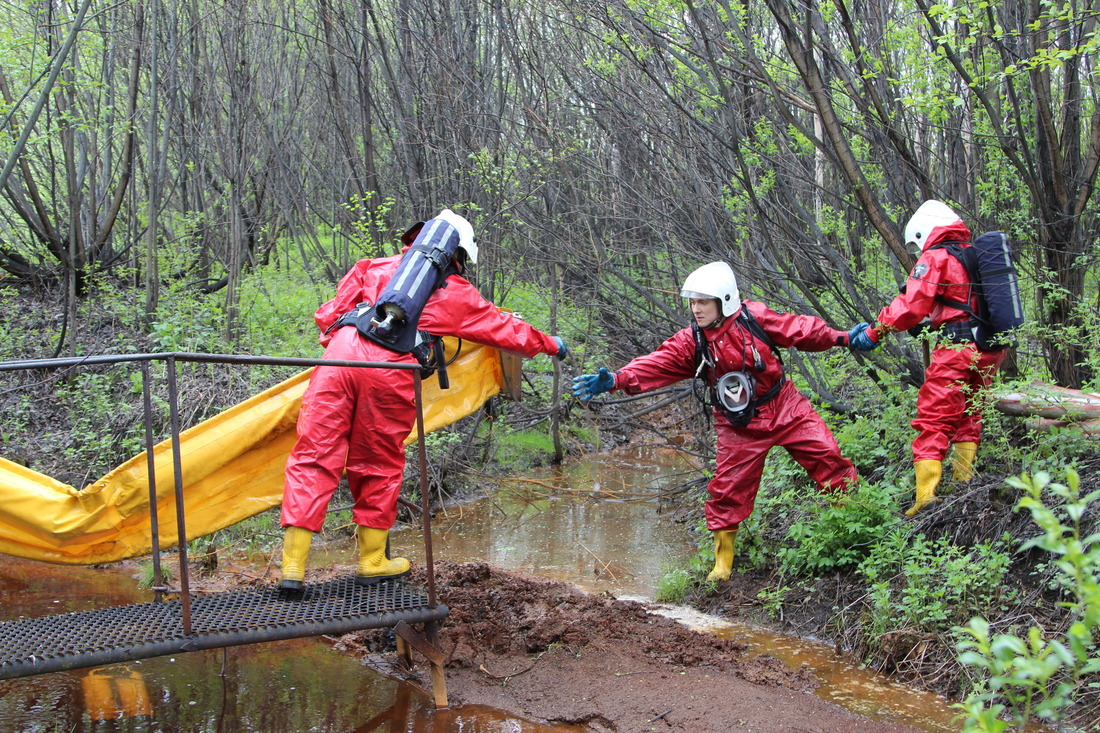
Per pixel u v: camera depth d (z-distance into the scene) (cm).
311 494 429
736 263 734
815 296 750
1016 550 482
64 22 928
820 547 543
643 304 982
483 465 970
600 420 1106
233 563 658
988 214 746
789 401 557
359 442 454
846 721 397
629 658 470
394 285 450
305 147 1244
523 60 988
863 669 462
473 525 787
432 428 561
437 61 1005
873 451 625
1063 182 608
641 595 592
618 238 902
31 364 356
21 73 978
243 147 1056
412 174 1032
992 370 532
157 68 1098
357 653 491
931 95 604
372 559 466
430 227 481
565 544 719
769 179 716
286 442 520
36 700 424
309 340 973
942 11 554
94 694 433
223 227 1277
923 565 475
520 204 945
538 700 425
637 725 398
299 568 425
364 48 1046
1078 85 644
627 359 986
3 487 481
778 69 747
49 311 1155
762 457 558
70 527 482
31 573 630
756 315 545
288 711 416
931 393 532
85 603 564
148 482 467
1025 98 703
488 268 999
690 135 746
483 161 931
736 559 611
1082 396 516
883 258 895
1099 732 373
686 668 459
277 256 1415
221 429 501
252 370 877
